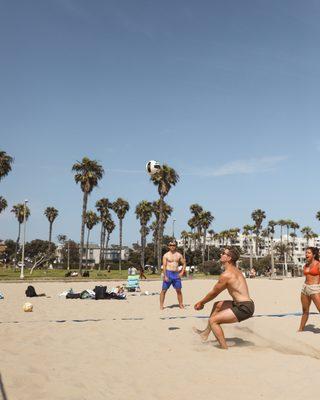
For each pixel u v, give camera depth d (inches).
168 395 160.2
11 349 233.1
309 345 245.4
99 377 181.3
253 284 1229.7
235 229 5354.3
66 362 205.9
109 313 408.5
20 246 5777.6
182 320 346.9
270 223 5009.8
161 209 2301.9
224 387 169.6
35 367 193.6
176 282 451.5
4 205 3051.2
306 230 5546.3
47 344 248.5
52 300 553.3
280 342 246.7
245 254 6117.1
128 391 164.1
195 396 159.2
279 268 5027.1
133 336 275.6
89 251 6156.5
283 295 703.1
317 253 299.3
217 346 241.8
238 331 273.0
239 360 211.2
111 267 4020.7
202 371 192.1
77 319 362.9
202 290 834.8
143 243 3297.2
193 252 4352.9
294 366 199.2
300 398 155.6
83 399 152.5
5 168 1866.4
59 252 6392.7
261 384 172.9
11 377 174.6
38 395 154.6
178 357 218.7
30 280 1233.4
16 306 473.7
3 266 4008.4
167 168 2292.1
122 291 668.7
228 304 243.3
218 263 2768.2
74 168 2020.2
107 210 3949.3
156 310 435.8
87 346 244.7
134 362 208.4
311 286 294.8
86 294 582.2
